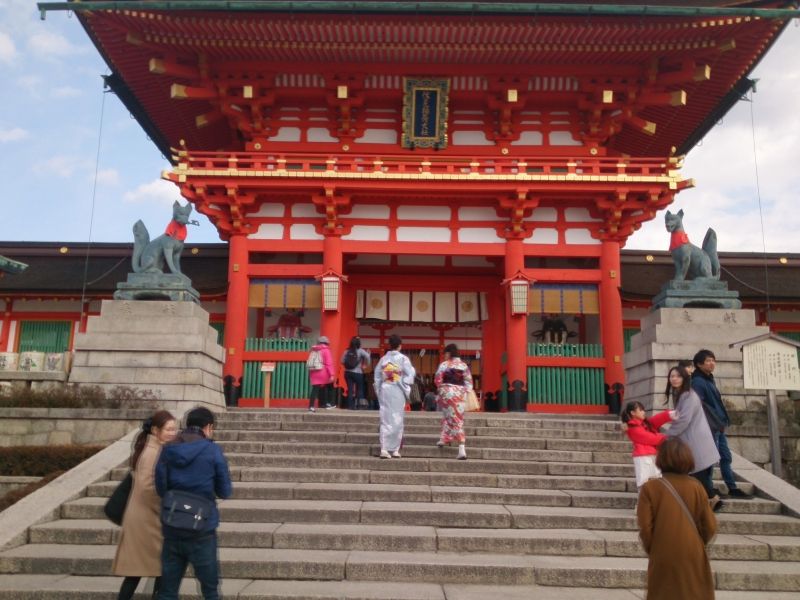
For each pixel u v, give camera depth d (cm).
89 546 1000
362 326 3125
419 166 2573
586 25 2317
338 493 1185
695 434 1116
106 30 2453
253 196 2544
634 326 3016
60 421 1520
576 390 2453
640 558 965
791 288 3055
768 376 1405
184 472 709
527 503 1184
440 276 2989
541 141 2738
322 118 2750
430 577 898
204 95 2622
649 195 2492
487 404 2880
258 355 2466
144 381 1673
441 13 2312
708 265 1845
